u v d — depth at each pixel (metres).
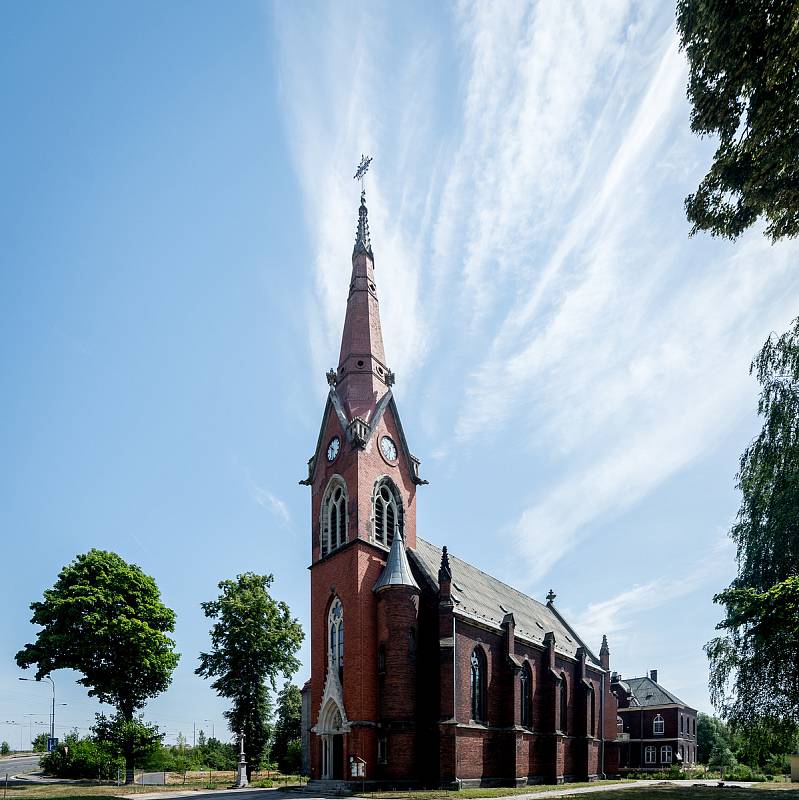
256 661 58.78
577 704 63.47
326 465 50.81
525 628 59.16
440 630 43.62
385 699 41.94
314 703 45.62
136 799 36.41
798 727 34.41
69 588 53.28
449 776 40.31
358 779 39.28
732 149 17.97
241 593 60.72
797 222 18.58
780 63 15.60
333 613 46.53
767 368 38.78
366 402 51.72
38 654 51.78
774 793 37.62
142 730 52.09
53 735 63.88
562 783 54.44
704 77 17.34
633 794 37.53
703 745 107.44
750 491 38.12
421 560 49.41
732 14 15.63
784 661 32.31
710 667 37.03
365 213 60.16
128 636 52.88
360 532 45.88
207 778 57.44
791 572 34.84
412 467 53.06
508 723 47.75
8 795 39.12
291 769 67.50
